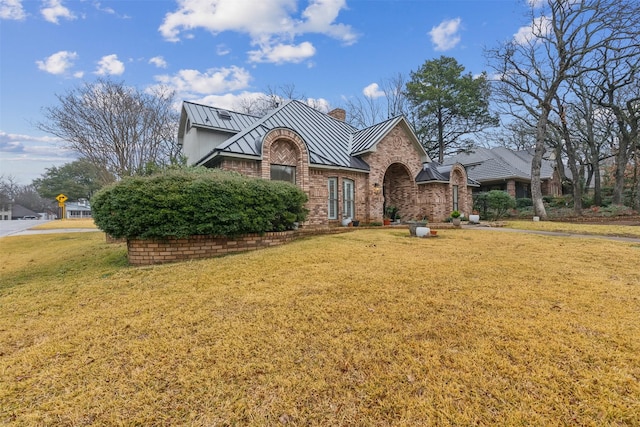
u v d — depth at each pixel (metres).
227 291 5.04
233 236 9.12
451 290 4.92
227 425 2.33
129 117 20.53
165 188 7.98
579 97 24.75
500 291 4.84
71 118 18.92
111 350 3.35
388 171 20.69
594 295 4.62
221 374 2.90
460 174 21.02
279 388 2.70
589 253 7.84
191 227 8.13
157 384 2.78
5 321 4.20
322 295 4.77
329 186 15.92
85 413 2.46
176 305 4.54
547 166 34.72
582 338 3.32
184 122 19.67
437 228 14.89
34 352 3.33
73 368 3.04
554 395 2.50
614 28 18.16
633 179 28.27
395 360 3.04
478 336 3.43
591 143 25.92
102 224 7.88
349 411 2.44
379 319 3.91
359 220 16.86
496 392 2.56
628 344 3.19
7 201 66.75
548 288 4.97
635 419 2.25
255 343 3.41
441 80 29.80
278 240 10.13
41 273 7.73
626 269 6.17
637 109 22.50
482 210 24.55
